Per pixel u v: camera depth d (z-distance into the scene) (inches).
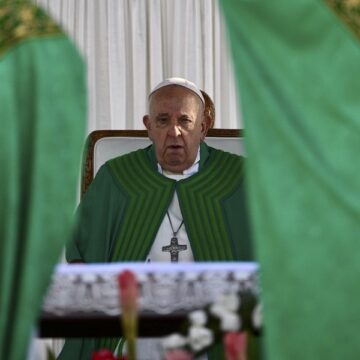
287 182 270.5
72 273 341.4
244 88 275.1
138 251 529.7
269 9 275.6
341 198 269.4
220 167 553.9
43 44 275.0
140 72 727.1
